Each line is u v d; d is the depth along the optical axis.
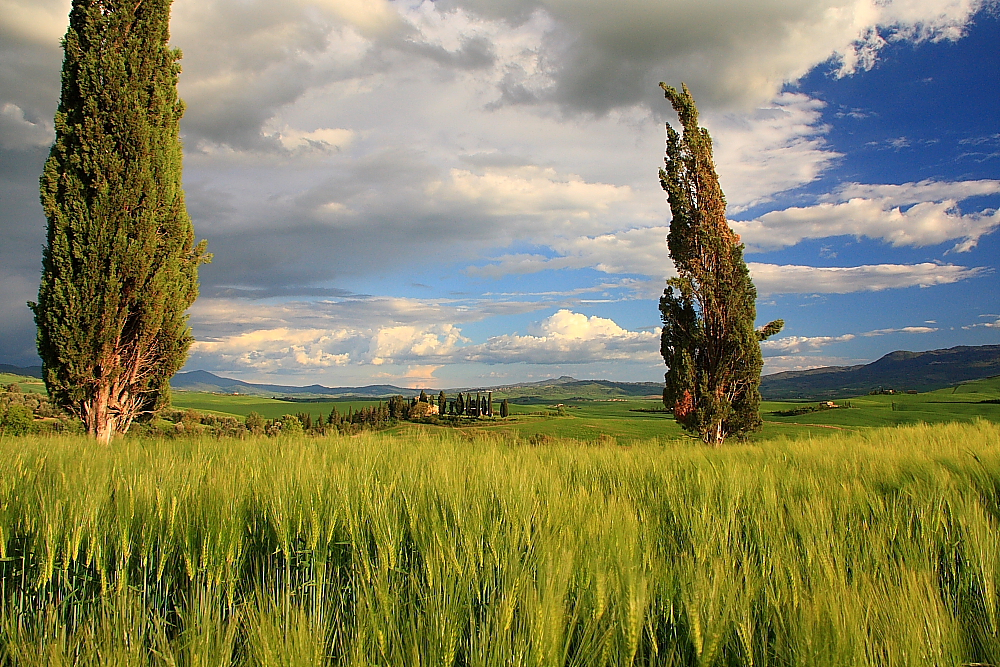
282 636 2.11
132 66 14.17
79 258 13.36
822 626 2.18
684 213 18.94
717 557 2.90
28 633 2.58
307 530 3.56
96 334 13.42
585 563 2.84
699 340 18.64
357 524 3.62
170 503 3.65
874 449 8.78
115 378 13.71
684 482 5.51
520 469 5.80
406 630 2.31
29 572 3.36
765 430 41.94
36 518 3.61
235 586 3.16
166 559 3.35
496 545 3.01
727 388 18.56
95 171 13.62
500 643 2.14
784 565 2.97
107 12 14.26
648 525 3.83
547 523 3.41
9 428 16.73
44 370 13.48
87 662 2.12
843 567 2.91
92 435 12.80
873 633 2.26
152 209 14.18
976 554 3.14
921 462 6.41
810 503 4.32
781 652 2.28
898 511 4.13
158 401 14.91
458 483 4.42
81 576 3.31
